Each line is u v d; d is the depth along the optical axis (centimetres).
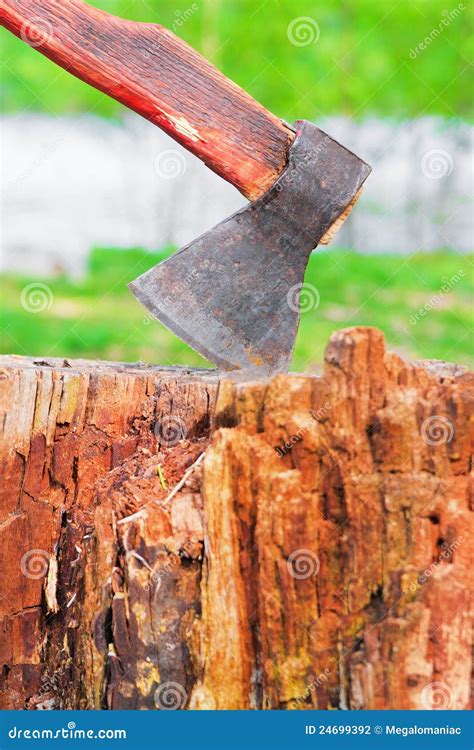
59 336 749
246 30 930
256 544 224
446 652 213
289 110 970
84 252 1015
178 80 278
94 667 240
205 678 226
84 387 268
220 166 278
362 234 1105
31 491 263
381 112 1052
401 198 1121
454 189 1130
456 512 219
